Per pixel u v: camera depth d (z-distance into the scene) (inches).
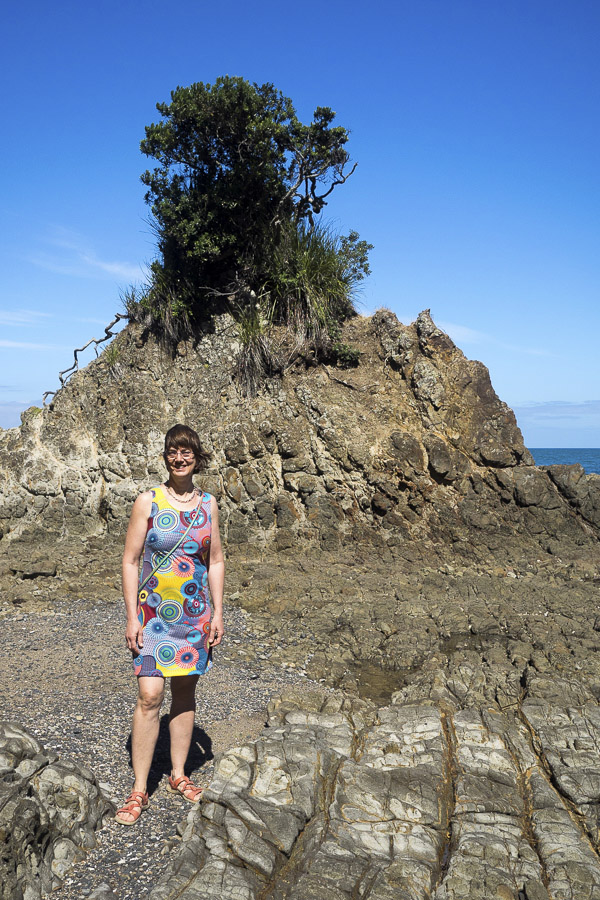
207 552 150.9
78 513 560.1
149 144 547.2
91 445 568.7
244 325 541.0
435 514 488.7
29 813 123.5
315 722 192.1
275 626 327.6
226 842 128.1
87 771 147.7
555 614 339.3
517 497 486.6
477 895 118.8
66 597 363.3
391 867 125.3
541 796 151.9
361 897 117.7
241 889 116.4
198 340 561.0
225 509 516.4
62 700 204.2
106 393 569.9
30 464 565.6
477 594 380.5
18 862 118.2
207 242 535.2
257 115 527.8
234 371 543.5
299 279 546.9
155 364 563.2
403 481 493.4
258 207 554.6
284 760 152.8
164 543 144.1
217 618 151.3
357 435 502.6
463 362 520.4
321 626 326.3
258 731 198.7
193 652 147.2
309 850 129.0
